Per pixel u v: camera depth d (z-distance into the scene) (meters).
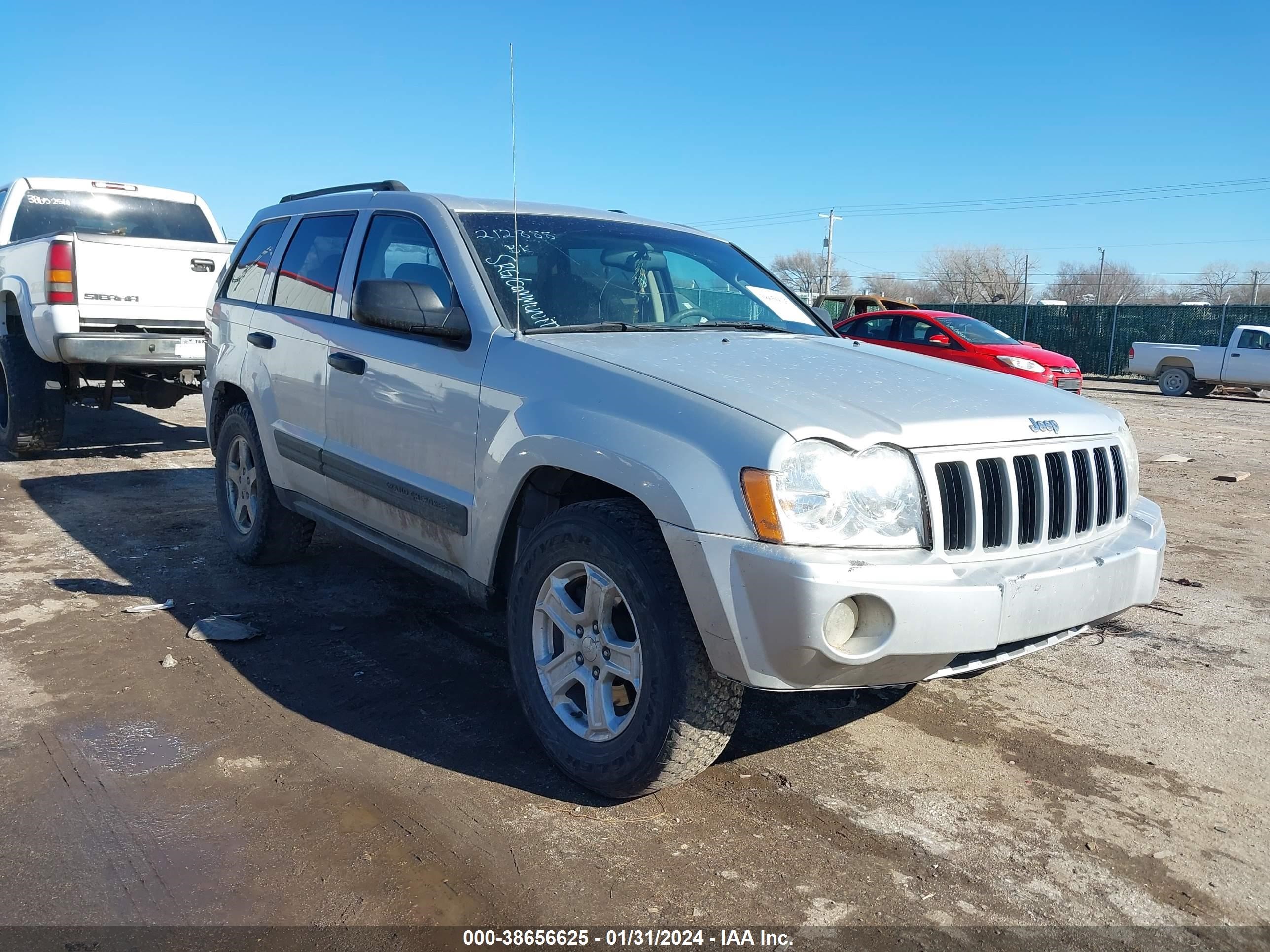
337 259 4.22
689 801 2.87
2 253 8.09
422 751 3.12
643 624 2.61
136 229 9.09
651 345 3.17
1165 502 7.90
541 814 2.75
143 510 6.34
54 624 4.17
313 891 2.37
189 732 3.20
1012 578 2.56
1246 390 22.02
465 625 4.32
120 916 2.26
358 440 3.85
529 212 3.85
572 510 2.85
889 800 2.90
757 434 2.44
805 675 2.40
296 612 4.42
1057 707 3.63
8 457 8.23
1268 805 2.93
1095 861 2.60
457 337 3.30
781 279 4.57
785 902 2.38
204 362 7.75
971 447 2.64
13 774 2.89
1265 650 4.29
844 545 2.42
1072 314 28.52
